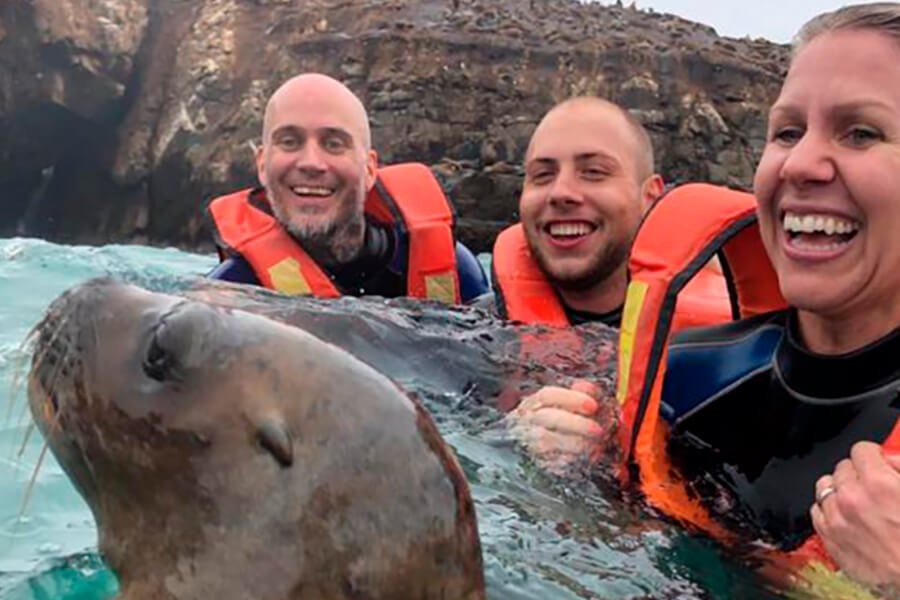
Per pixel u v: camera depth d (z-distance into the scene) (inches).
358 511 18.6
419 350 39.9
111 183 180.1
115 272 89.2
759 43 176.6
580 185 45.6
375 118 161.0
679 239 33.6
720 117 160.9
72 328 20.5
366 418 19.1
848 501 23.5
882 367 27.3
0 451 35.5
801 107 26.7
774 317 31.7
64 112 177.5
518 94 159.9
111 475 20.2
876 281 26.5
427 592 18.8
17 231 189.9
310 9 177.5
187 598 19.2
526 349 41.7
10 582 25.4
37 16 169.9
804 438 28.1
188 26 181.2
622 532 27.8
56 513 30.7
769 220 27.9
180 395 19.5
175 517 19.6
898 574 22.5
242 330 20.0
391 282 56.6
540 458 32.1
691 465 30.8
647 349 31.9
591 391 36.5
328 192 54.2
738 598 24.8
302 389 19.3
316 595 18.6
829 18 27.0
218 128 170.2
